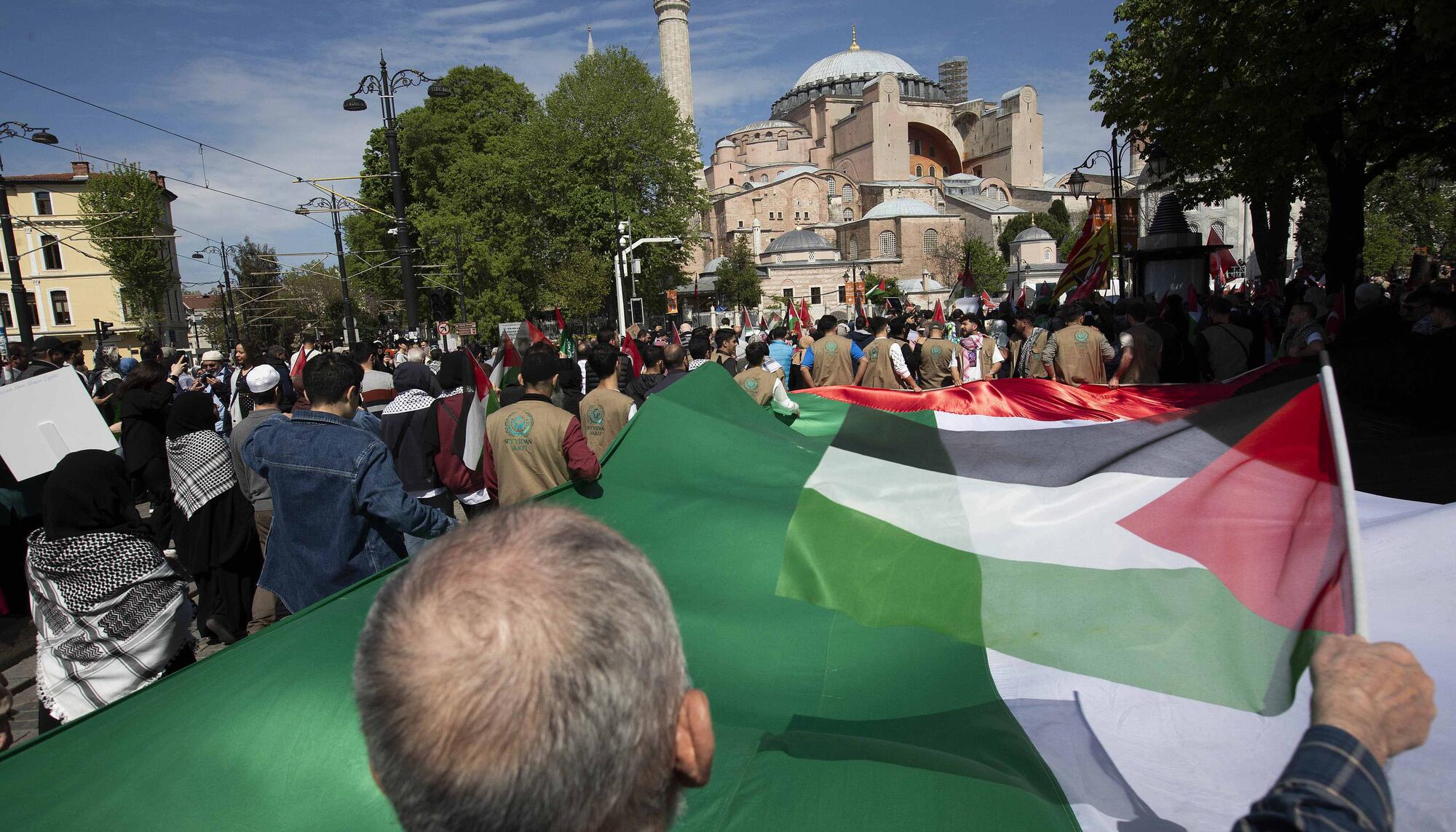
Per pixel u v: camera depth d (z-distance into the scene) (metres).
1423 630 2.45
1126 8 22.45
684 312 71.56
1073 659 2.40
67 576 3.57
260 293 66.06
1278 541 2.18
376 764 0.89
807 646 2.66
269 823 1.89
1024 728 2.20
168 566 3.86
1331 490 1.99
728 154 115.94
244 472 5.46
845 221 104.69
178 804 1.91
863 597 2.84
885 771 1.96
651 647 0.91
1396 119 12.60
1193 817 1.86
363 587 2.67
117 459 3.74
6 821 1.85
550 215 47.56
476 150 52.53
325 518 3.93
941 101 119.31
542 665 0.82
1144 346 8.55
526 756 0.81
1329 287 14.28
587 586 0.88
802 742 2.10
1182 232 20.61
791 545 3.09
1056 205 100.50
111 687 3.62
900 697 2.39
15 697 5.34
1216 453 2.49
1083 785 1.98
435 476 5.97
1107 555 2.55
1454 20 9.27
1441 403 5.77
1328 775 1.03
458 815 0.83
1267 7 12.79
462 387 5.80
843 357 10.46
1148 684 2.20
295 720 2.04
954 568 2.79
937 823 1.82
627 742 0.87
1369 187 40.16
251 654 2.24
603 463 3.86
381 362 14.20
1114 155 21.59
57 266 49.31
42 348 9.40
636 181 49.62
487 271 46.97
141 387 6.92
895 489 3.27
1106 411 6.39
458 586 0.87
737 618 2.80
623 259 35.78
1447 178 15.88
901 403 6.61
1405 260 44.03
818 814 1.85
